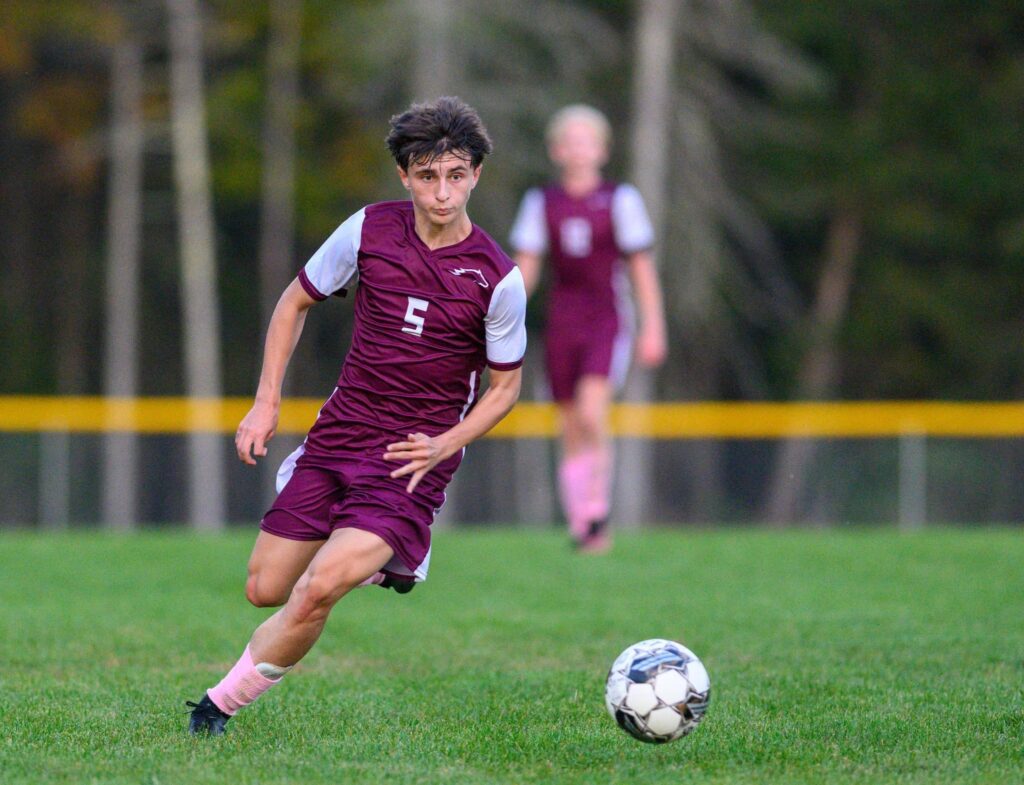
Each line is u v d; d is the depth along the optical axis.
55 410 61.72
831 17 110.12
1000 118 110.94
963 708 19.44
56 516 61.34
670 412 62.84
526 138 95.25
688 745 17.28
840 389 113.25
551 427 63.50
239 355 115.62
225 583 35.38
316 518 17.91
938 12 112.44
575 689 21.17
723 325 105.44
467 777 15.71
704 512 62.31
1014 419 59.75
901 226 108.44
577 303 39.09
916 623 28.00
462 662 23.98
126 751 16.77
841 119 112.06
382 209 18.19
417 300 17.73
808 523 61.19
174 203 111.94
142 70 103.69
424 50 88.19
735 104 97.75
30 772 15.73
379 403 17.92
